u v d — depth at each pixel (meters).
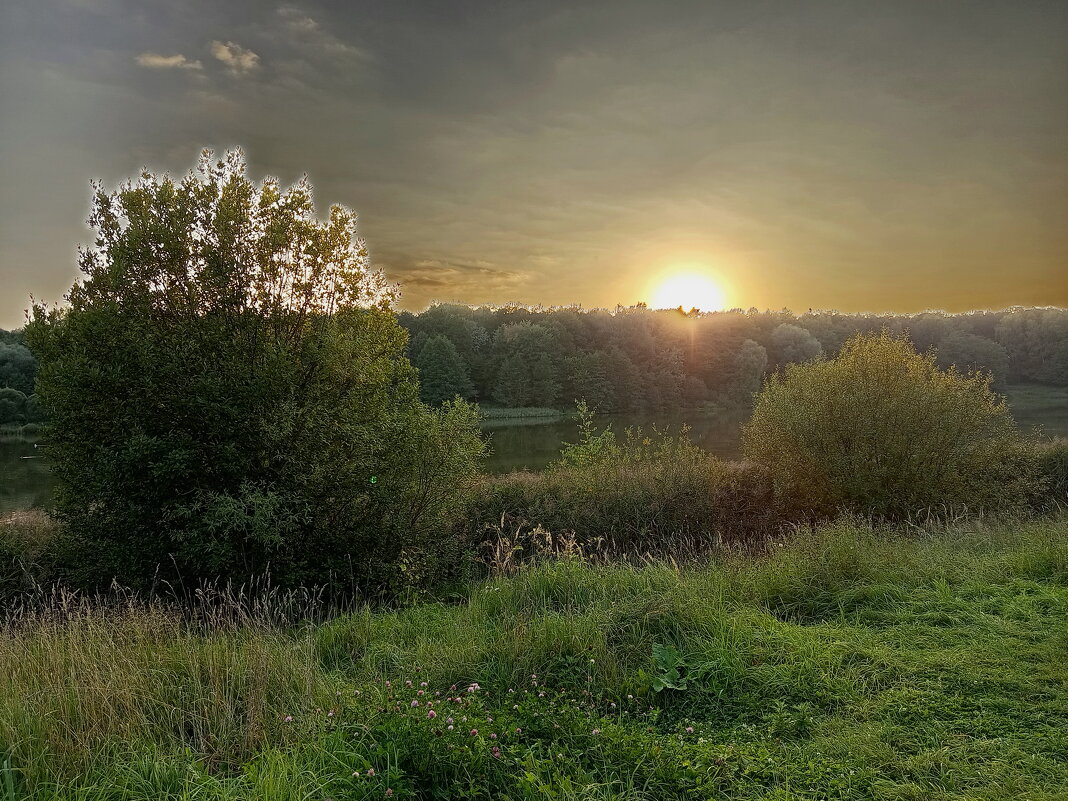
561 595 6.66
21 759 3.50
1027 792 3.39
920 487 13.09
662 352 76.19
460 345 71.75
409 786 3.31
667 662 4.96
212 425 8.33
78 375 8.20
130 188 9.36
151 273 8.88
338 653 5.91
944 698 4.41
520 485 12.81
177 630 5.48
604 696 4.70
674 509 12.73
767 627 5.62
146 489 8.33
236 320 9.02
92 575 8.70
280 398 8.67
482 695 4.66
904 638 5.40
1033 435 17.14
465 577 9.77
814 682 4.68
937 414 13.07
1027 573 6.89
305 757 3.56
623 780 3.63
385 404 9.70
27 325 8.98
